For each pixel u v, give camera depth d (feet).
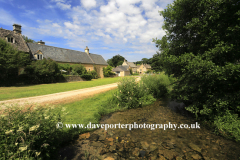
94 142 13.30
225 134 14.76
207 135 14.92
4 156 7.18
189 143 13.21
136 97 28.81
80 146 12.55
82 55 128.98
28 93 36.19
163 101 32.01
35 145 8.60
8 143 7.62
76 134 14.44
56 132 10.37
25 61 63.82
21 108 9.77
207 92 18.30
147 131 16.01
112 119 20.27
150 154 11.38
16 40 74.64
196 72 16.78
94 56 145.69
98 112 21.65
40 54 88.48
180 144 13.03
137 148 12.30
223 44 16.60
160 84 38.47
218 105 16.53
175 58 20.85
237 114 15.76
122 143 13.19
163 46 25.36
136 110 25.17
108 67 148.05
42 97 31.04
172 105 28.43
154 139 14.03
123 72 199.11
